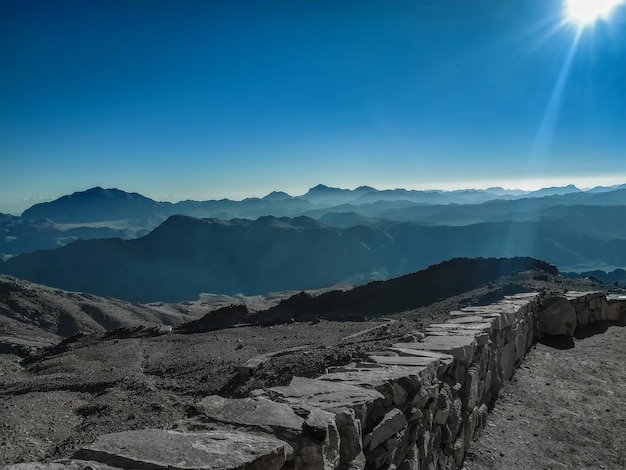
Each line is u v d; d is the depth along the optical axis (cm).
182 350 2417
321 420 383
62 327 6931
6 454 987
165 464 291
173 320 8406
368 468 448
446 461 643
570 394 992
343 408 427
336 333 2403
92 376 1955
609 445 767
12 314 6869
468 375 761
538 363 1233
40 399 1520
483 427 827
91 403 1423
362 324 2700
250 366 1477
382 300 3428
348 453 408
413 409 545
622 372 1148
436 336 852
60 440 1101
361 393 477
